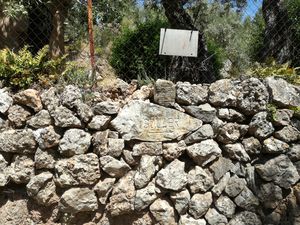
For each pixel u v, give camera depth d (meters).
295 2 5.17
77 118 3.51
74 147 3.46
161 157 3.60
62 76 3.68
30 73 3.67
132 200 3.50
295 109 3.77
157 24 5.19
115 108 3.55
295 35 5.00
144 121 3.58
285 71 4.00
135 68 4.82
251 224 3.66
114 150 3.51
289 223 3.70
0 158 3.48
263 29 5.59
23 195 3.54
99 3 5.88
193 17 6.45
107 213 3.55
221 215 3.62
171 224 3.54
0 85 3.61
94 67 3.89
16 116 3.52
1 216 3.50
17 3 4.89
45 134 3.47
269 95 3.76
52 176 3.50
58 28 5.07
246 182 3.69
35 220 3.51
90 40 3.89
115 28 5.97
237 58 5.27
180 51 3.92
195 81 4.75
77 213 3.52
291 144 3.77
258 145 3.69
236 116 3.70
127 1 6.12
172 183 3.53
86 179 3.46
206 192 3.62
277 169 3.70
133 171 3.58
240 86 3.72
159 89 3.62
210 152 3.61
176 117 3.63
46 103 3.51
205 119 3.66
